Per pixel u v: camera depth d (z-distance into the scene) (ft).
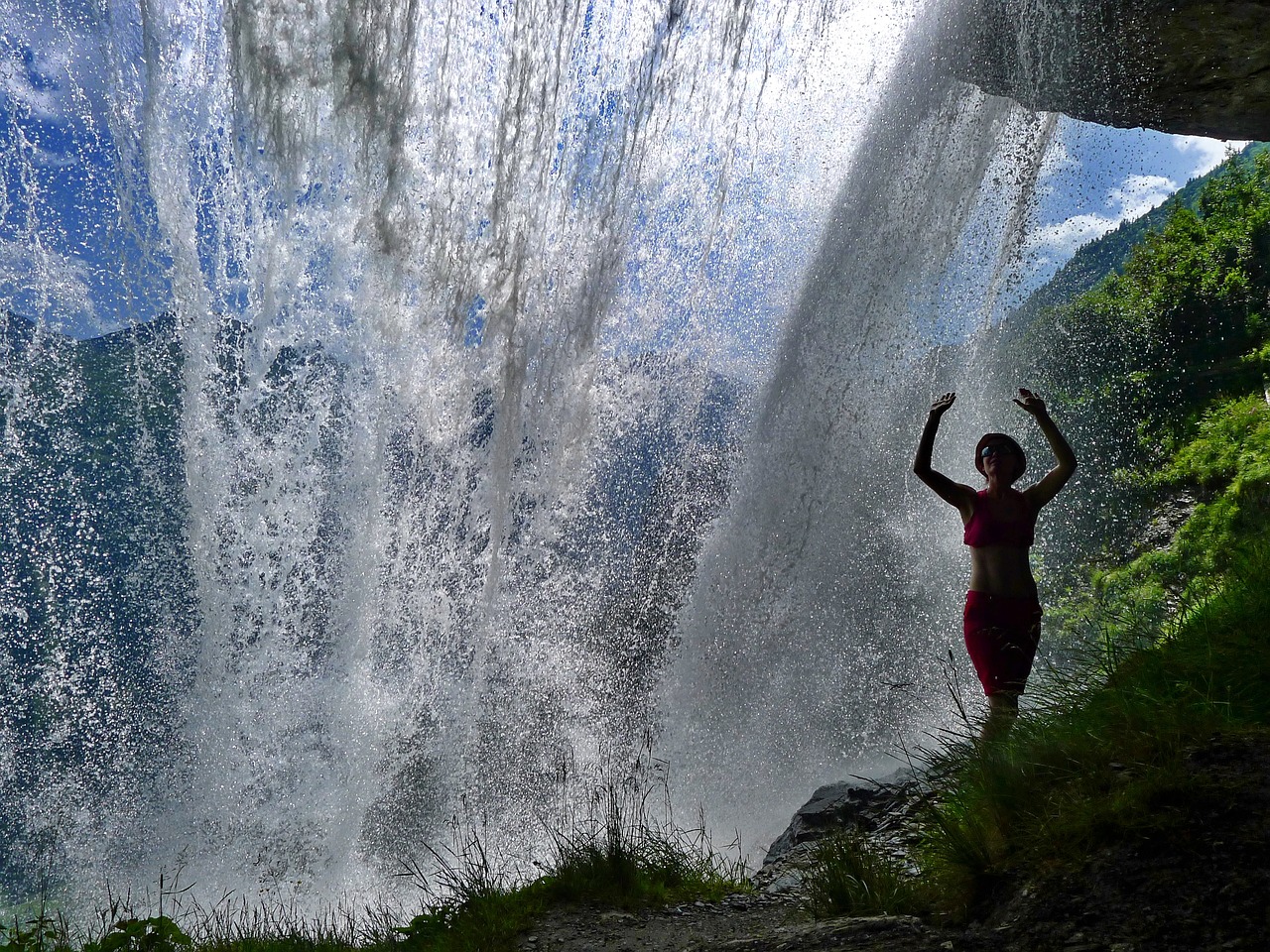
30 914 31.45
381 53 36.94
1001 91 39.22
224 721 39.45
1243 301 62.75
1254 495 43.39
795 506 41.27
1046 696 15.17
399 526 41.27
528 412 42.32
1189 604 16.67
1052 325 69.56
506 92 38.93
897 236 42.24
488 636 41.04
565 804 31.48
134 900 32.07
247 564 40.42
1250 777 10.53
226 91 36.94
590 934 13.98
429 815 33.94
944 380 44.96
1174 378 61.67
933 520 41.65
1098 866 10.12
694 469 43.09
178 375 40.32
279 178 38.09
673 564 41.63
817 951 10.85
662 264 43.16
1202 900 9.05
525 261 40.98
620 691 38.45
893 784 18.43
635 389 43.65
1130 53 35.04
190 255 38.88
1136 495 54.80
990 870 11.03
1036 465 57.31
